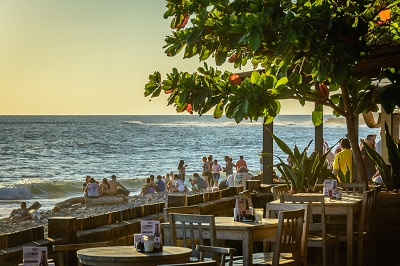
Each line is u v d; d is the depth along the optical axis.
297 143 107.50
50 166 78.62
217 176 42.44
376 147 20.42
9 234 7.39
